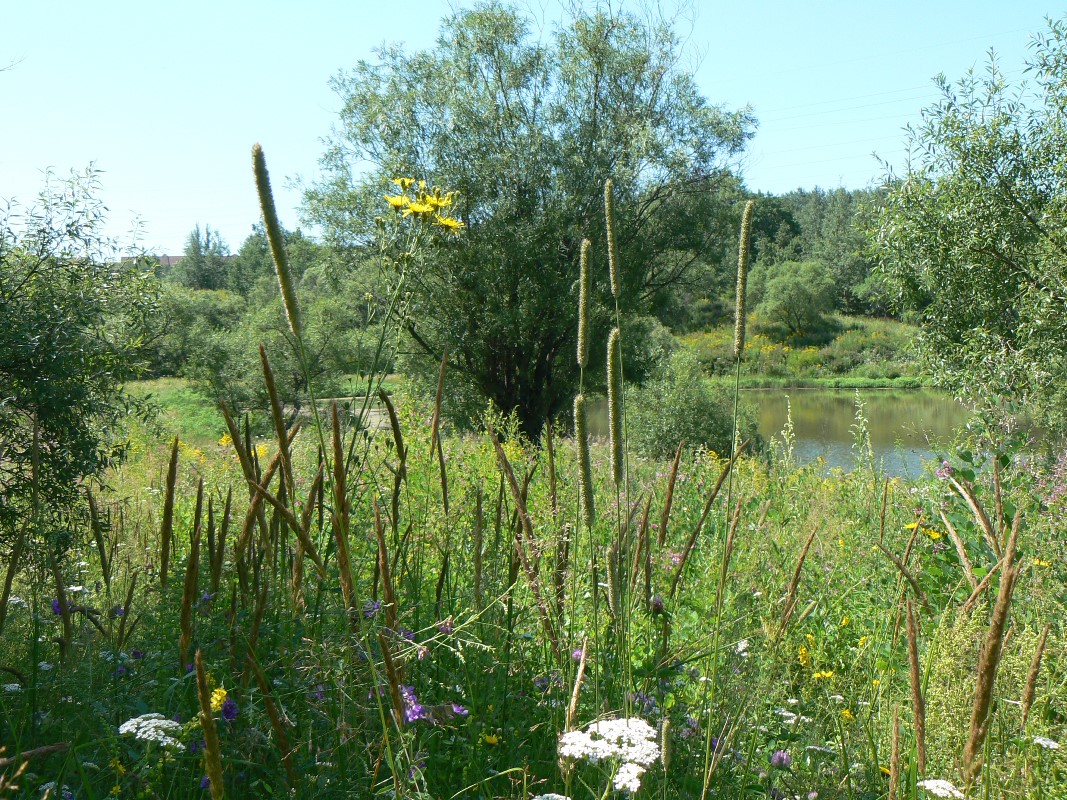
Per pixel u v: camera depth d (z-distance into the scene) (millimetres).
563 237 23781
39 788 1720
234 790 1915
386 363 3574
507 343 23391
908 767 2180
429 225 3730
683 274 27266
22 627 2799
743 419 24047
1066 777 2061
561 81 24328
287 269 1670
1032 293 10914
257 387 23391
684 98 25062
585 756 1766
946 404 39938
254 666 1922
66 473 5262
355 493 2641
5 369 5238
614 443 2027
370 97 23688
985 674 1772
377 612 2119
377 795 1852
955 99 11828
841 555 3916
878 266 12773
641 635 2760
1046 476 5863
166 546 2373
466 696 2352
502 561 2941
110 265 5879
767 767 2412
